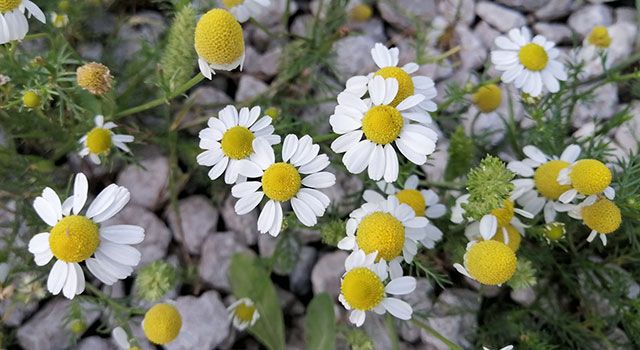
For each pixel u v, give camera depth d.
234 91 0.17
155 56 0.14
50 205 0.10
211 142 0.11
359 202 0.14
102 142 0.12
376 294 0.10
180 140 0.15
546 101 0.14
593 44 0.15
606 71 0.14
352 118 0.10
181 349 0.13
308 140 0.10
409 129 0.10
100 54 0.15
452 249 0.12
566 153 0.12
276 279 0.15
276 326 0.13
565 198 0.11
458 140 0.13
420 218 0.11
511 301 0.15
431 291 0.14
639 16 0.18
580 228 0.14
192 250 0.14
